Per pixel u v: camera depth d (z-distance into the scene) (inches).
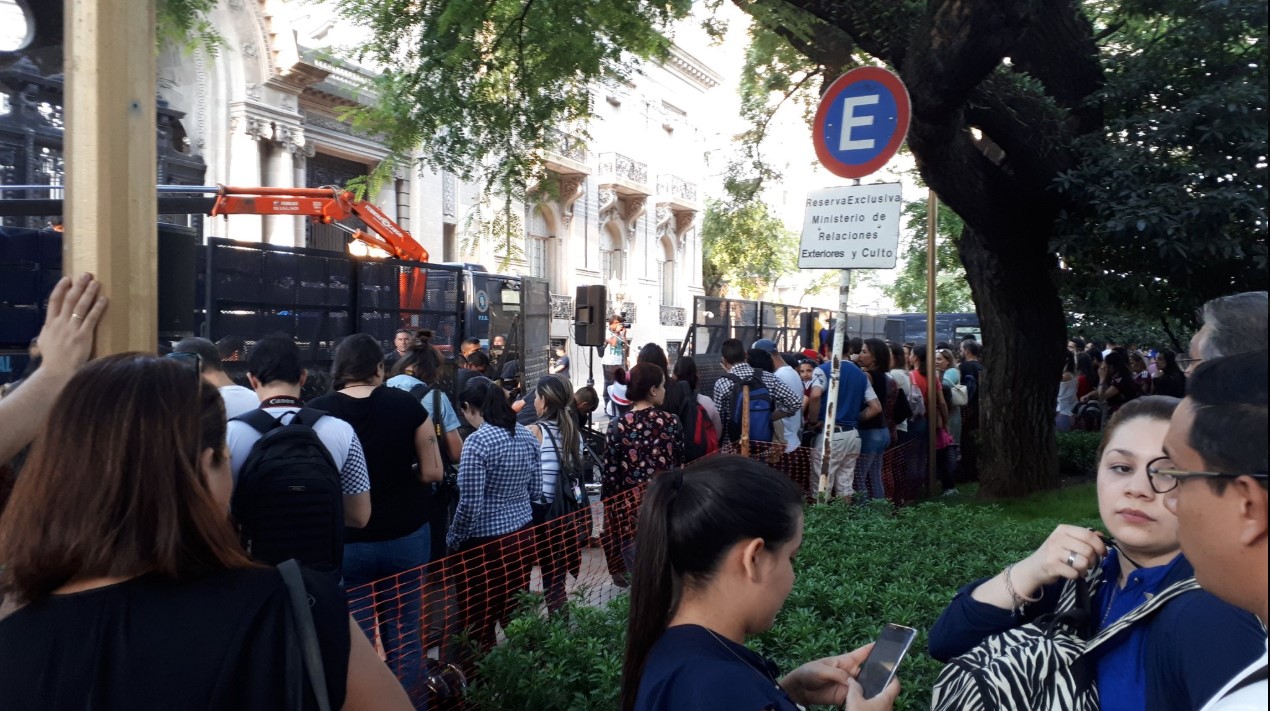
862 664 74.8
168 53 666.2
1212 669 57.3
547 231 1181.1
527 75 323.3
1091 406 583.5
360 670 57.4
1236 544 40.4
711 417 281.7
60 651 52.3
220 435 63.9
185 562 55.4
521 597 163.3
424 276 467.5
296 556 119.8
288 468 121.4
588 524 220.4
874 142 204.5
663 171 1435.8
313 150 812.0
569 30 298.8
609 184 1264.8
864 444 341.4
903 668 126.5
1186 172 258.5
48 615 53.5
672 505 67.1
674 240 1508.4
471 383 222.5
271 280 361.4
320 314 391.9
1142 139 271.1
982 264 351.6
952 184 307.7
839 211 211.3
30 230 267.6
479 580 187.6
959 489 419.8
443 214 958.4
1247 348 72.2
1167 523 65.7
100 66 80.4
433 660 163.2
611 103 1273.4
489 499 191.3
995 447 362.0
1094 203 272.8
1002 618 73.0
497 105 331.0
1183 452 43.8
